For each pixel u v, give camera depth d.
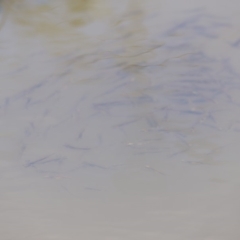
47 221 1.38
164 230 1.35
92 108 1.52
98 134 1.48
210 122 1.46
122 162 1.44
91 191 1.41
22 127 1.51
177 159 1.43
